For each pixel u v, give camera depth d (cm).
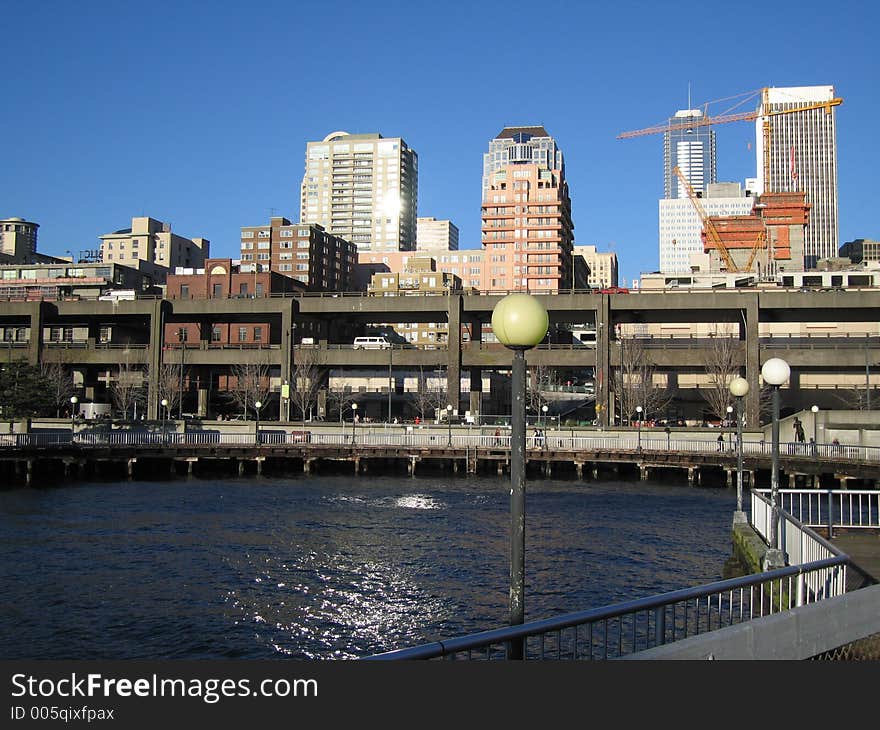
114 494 4562
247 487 5019
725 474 5600
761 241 14562
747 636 811
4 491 4691
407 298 8019
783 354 7281
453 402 7725
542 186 17262
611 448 5638
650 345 8362
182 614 2058
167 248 18162
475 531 3325
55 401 7738
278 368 9394
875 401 7706
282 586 2356
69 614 2041
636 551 2900
